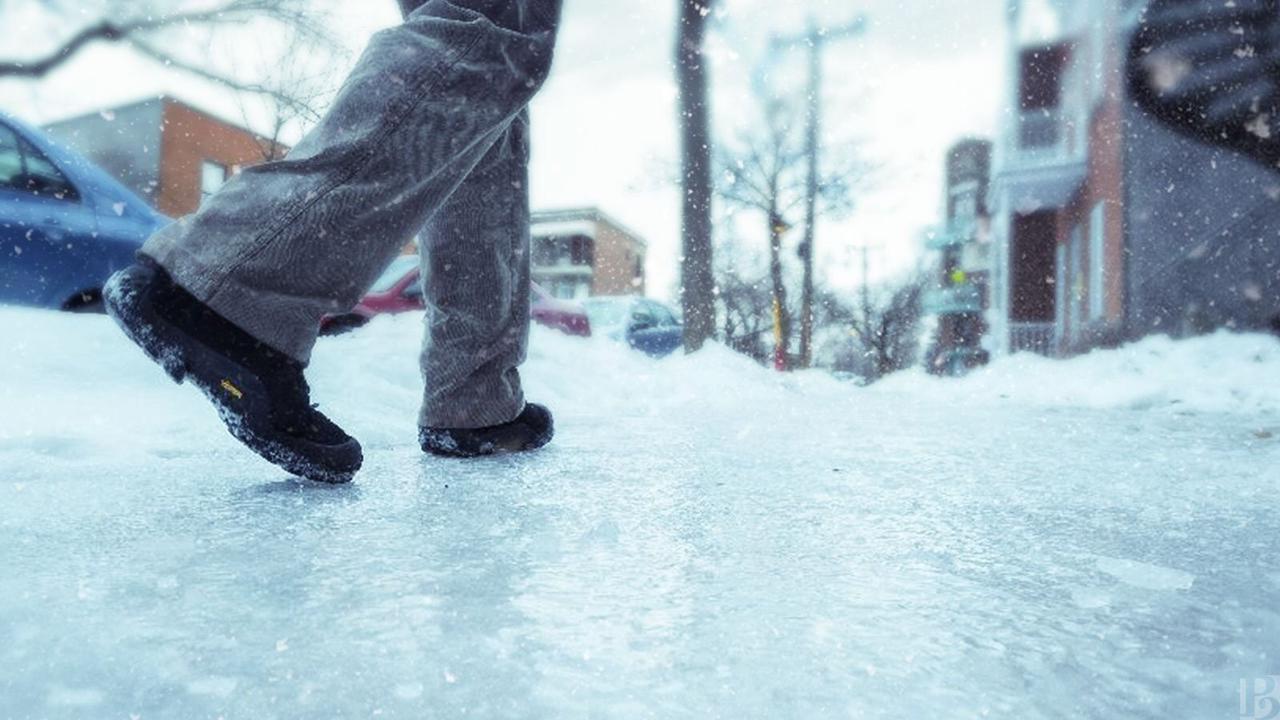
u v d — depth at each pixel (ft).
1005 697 1.81
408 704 1.74
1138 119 37.96
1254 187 34.63
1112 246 41.27
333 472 4.72
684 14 38.17
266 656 2.01
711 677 1.91
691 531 3.59
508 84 4.59
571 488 4.79
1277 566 3.03
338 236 4.22
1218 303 34.99
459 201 6.27
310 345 4.47
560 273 173.88
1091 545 3.37
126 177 67.82
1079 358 29.50
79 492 4.50
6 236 11.68
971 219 90.12
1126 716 1.72
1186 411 15.92
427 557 3.06
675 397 17.30
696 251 37.73
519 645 2.11
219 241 4.10
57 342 9.57
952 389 26.30
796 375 35.70
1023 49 55.77
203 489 4.66
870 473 5.55
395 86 4.31
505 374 6.63
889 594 2.63
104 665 1.93
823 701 1.78
